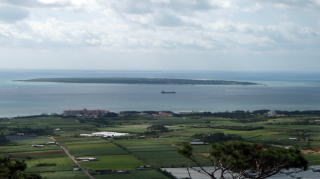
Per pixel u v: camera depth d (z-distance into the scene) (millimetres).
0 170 58344
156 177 132625
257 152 48000
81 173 138875
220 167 49344
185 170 137500
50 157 167000
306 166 49188
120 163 155250
